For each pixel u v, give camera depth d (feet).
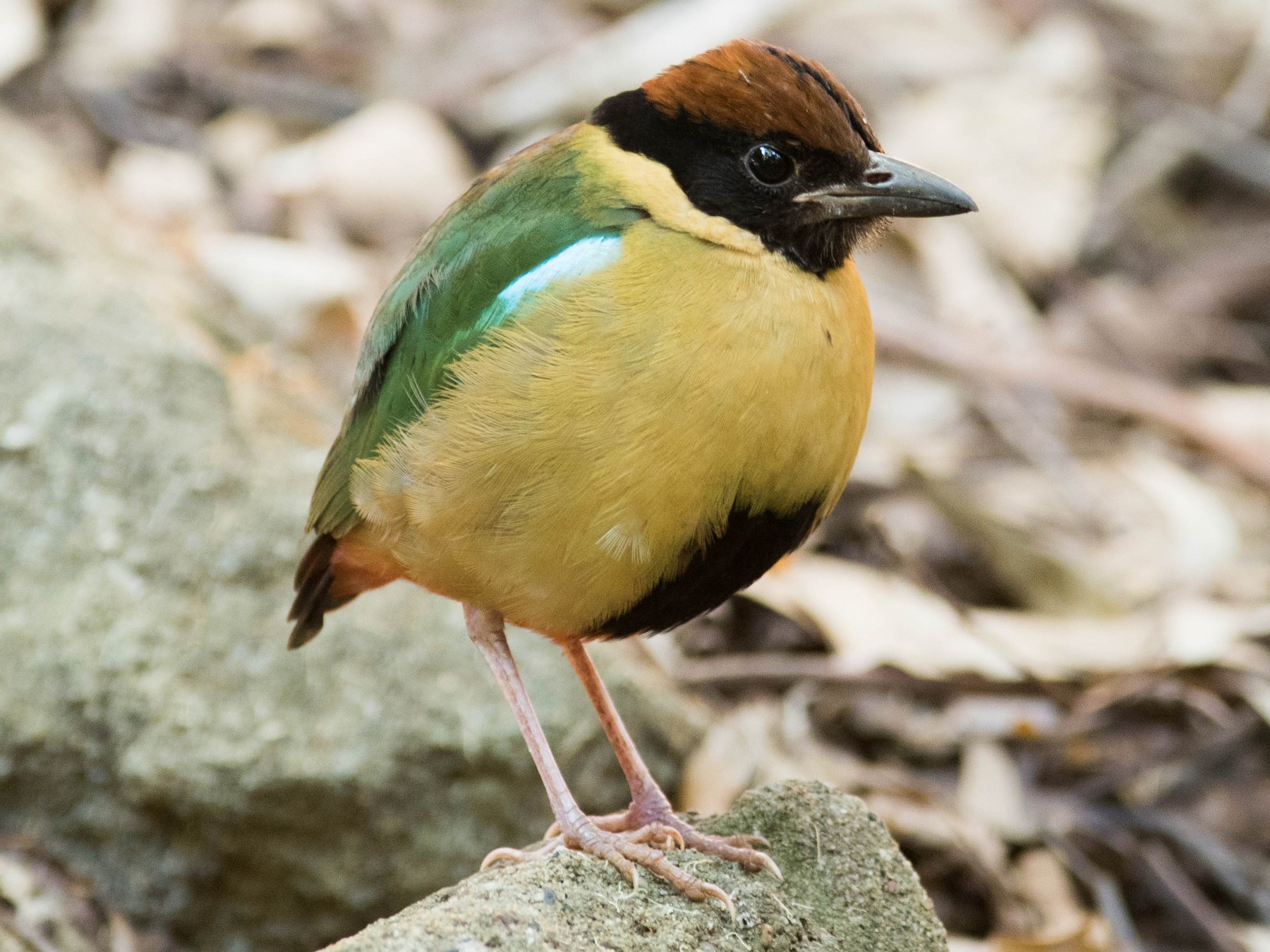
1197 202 55.93
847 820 25.61
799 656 38.45
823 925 24.08
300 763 31.96
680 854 24.61
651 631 26.40
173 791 31.60
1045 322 51.26
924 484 42.39
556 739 33.50
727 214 24.41
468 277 25.13
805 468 24.29
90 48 55.62
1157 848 35.40
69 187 45.06
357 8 57.88
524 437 23.73
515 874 22.66
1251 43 60.75
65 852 31.65
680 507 23.76
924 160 53.93
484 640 26.81
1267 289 52.80
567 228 24.70
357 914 32.37
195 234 47.75
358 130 51.47
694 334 23.53
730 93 24.48
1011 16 59.82
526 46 56.08
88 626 32.58
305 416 39.32
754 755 35.27
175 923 31.86
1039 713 37.29
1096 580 40.04
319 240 49.55
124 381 35.88
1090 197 54.39
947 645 36.96
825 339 24.22
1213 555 41.24
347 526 27.07
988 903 33.78
